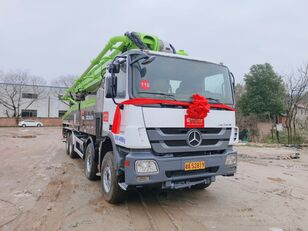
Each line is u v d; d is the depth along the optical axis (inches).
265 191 270.7
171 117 186.2
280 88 1253.1
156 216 193.9
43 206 211.0
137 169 177.2
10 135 1051.9
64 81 2374.5
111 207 210.1
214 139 204.8
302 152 664.4
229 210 209.9
